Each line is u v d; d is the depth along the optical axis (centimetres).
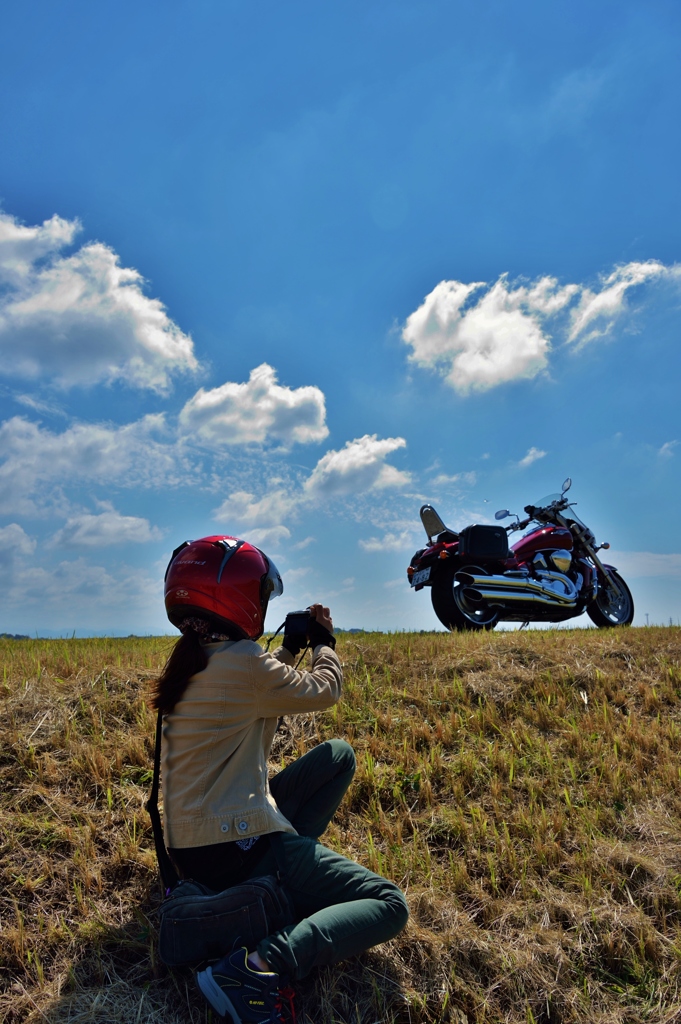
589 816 345
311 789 272
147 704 400
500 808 354
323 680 246
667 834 333
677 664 524
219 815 218
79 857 288
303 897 224
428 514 770
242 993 202
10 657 485
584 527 825
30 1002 232
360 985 242
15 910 266
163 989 239
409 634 649
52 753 351
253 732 234
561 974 257
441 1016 240
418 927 267
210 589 236
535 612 777
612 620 845
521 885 297
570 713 450
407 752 388
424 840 327
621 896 296
